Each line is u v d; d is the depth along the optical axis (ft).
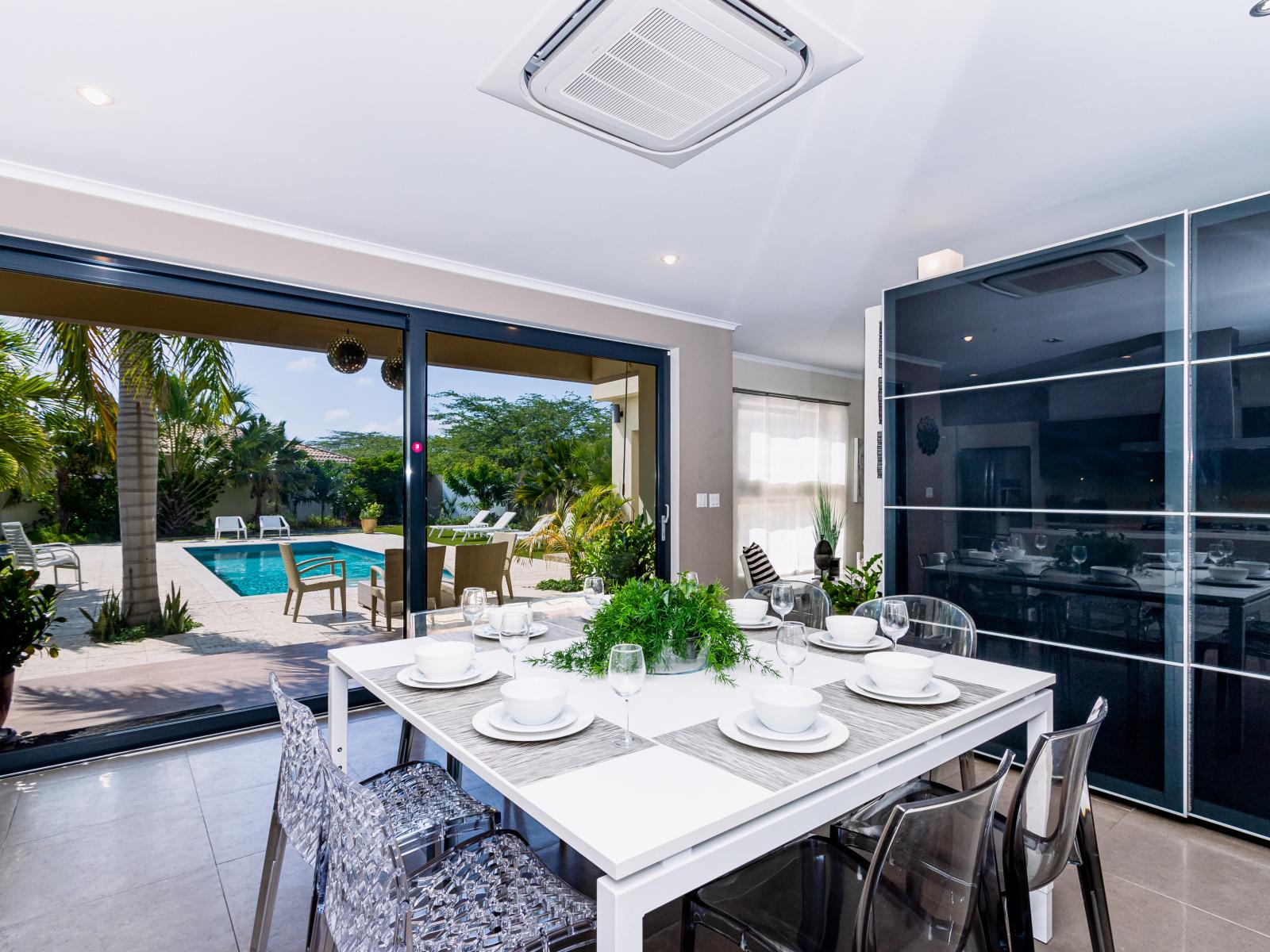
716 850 3.33
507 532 13.46
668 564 15.65
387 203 9.59
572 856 7.15
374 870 3.19
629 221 10.30
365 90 6.85
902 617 5.87
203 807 8.14
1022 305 9.23
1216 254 7.61
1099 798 8.59
